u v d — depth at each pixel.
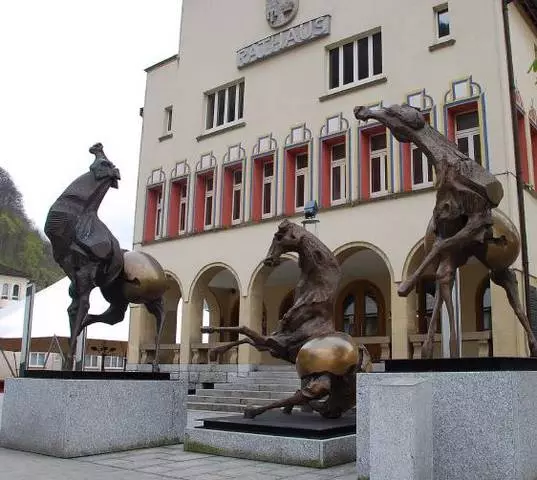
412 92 16.84
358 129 17.66
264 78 20.55
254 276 19.30
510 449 5.26
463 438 5.45
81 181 8.48
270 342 8.30
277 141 19.67
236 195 21.16
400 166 16.56
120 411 8.09
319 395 7.49
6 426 8.42
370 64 18.28
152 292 8.85
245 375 18.17
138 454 7.77
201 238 21.09
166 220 22.62
